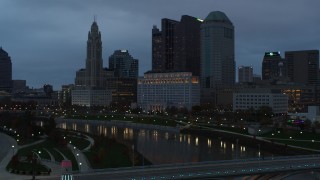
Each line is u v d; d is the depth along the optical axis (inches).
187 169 7480.3
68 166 7022.6
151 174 7003.0
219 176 7121.1
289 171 7824.8
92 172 7160.4
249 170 7436.0
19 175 7470.5
